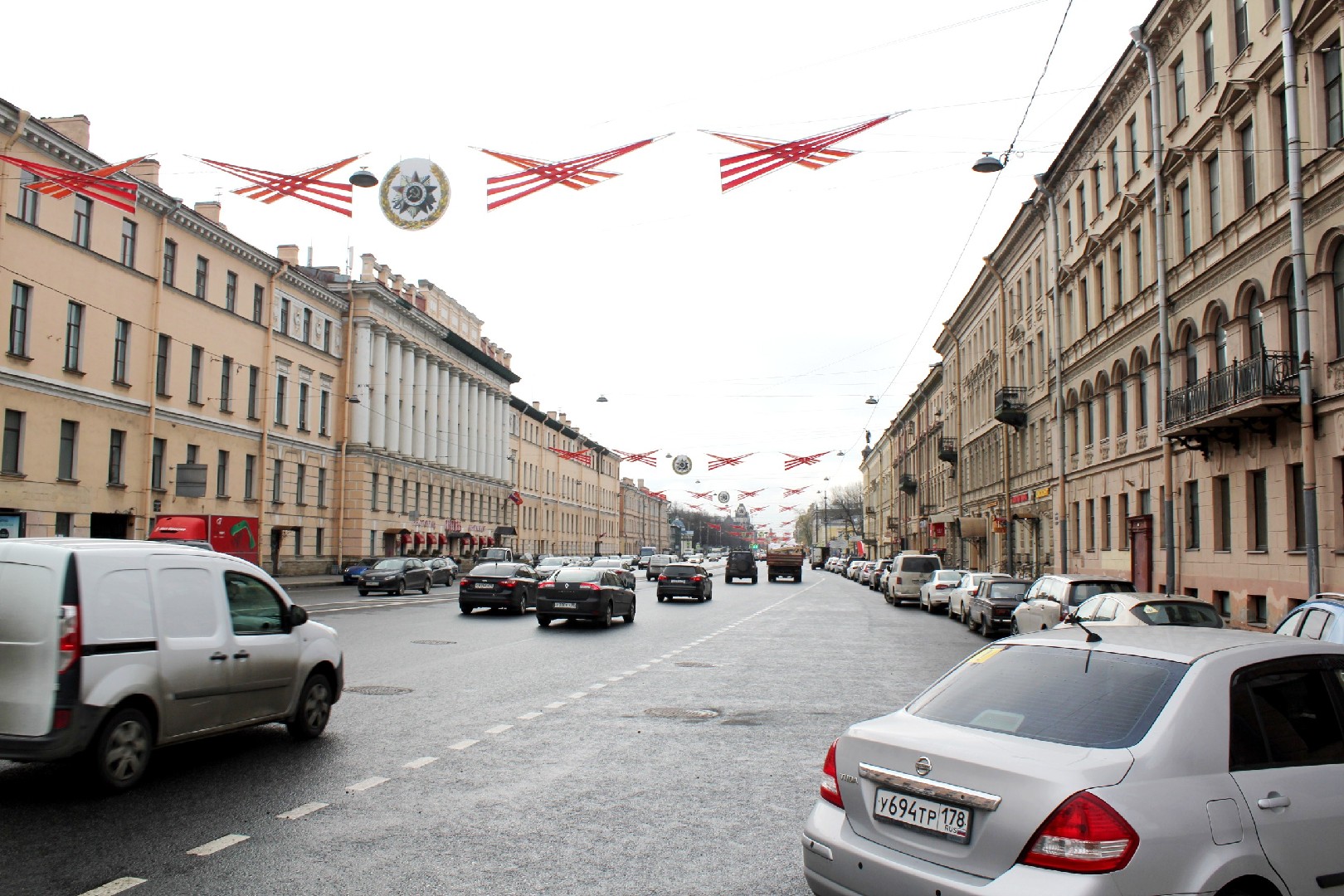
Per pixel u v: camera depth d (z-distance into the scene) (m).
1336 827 3.94
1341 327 17.55
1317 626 9.89
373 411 55.56
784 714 10.65
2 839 5.83
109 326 33.94
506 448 79.31
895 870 3.85
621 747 8.81
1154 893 3.43
